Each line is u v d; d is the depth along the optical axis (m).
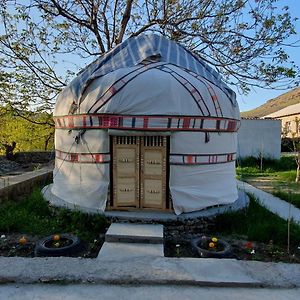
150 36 7.27
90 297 3.39
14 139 17.88
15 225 5.81
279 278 3.81
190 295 3.47
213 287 3.66
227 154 6.76
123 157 6.11
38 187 9.24
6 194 7.81
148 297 3.41
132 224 5.62
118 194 6.14
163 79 5.90
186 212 6.01
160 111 5.76
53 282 3.65
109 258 4.35
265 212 6.90
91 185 6.23
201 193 6.19
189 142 6.00
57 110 7.00
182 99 5.88
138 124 5.79
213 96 6.30
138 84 5.83
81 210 6.05
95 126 6.06
